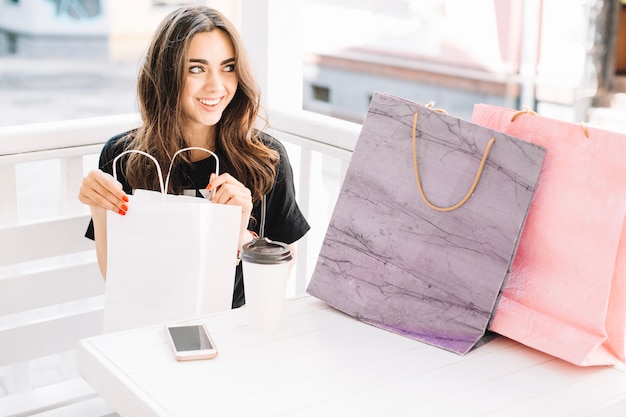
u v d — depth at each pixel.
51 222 1.74
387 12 6.31
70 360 1.98
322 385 1.05
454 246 1.19
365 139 1.28
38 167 4.77
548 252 1.14
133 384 1.03
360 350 1.16
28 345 1.78
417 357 1.14
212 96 1.62
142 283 1.44
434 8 5.84
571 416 1.00
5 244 1.69
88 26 8.51
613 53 4.26
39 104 7.77
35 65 8.51
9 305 1.73
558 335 1.13
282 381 1.06
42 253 1.75
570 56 4.36
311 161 1.93
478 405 1.02
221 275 1.43
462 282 1.18
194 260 1.40
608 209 1.08
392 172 1.25
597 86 4.22
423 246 1.21
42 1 8.38
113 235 1.45
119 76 8.69
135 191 1.48
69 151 1.78
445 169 1.19
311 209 1.98
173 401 0.99
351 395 1.03
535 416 1.00
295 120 1.92
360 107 6.82
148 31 8.66
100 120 1.84
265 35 2.06
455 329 1.19
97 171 1.49
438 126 1.20
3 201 1.73
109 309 1.47
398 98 1.25
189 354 1.10
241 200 1.55
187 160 1.70
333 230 1.31
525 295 1.17
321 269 1.31
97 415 1.55
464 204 1.17
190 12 1.63
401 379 1.08
